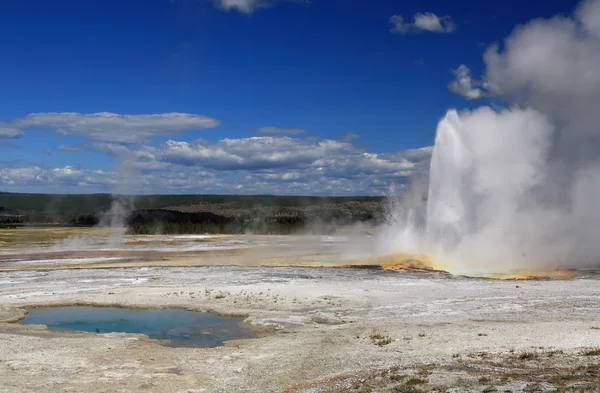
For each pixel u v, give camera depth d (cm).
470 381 1142
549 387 1044
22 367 1419
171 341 1739
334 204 13225
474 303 2217
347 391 1166
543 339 1558
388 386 1166
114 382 1304
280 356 1508
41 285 2806
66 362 1466
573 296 2341
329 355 1498
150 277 3091
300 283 2806
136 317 2095
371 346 1577
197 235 7475
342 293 2481
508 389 1056
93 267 3669
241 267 3562
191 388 1265
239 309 2175
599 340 1515
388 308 2153
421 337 1652
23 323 2012
